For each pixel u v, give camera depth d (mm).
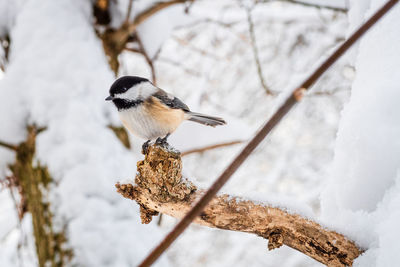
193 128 8836
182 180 3842
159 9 9500
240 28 13711
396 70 3740
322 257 3611
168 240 2029
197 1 12336
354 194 3684
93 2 9109
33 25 7848
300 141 13961
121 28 9422
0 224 9000
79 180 6227
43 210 6156
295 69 13789
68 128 6723
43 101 6996
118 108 6020
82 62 7496
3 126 6910
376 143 3527
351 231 3543
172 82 13844
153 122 5902
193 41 14078
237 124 9148
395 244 2975
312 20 13586
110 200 6199
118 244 5789
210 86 13914
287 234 3711
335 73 13055
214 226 3861
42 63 7367
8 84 7195
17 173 7051
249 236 13227
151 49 10195
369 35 4133
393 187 3346
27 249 7371
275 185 13633
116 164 6625
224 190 3791
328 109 13625
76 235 5793
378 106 3611
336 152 4020
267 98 13797
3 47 8508
